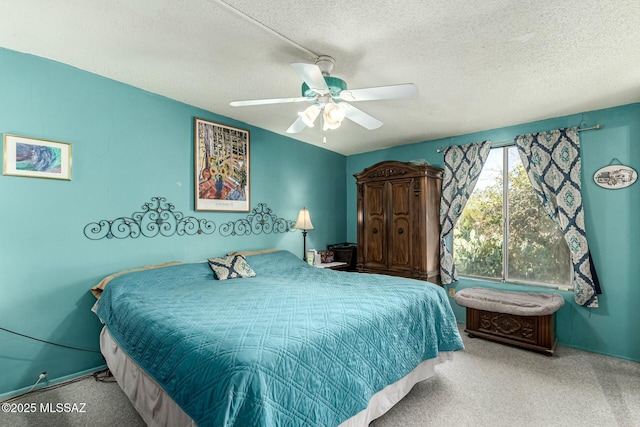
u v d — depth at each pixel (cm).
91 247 252
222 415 113
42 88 229
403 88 183
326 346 152
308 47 203
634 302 288
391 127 369
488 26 180
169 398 152
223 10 169
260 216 382
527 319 307
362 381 164
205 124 327
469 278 392
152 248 288
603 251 303
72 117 242
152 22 182
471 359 286
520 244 358
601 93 271
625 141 294
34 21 182
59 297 237
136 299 215
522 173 356
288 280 279
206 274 284
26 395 220
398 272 390
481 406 211
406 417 199
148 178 285
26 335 223
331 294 223
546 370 264
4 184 215
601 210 305
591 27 179
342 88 199
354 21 176
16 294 219
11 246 217
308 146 450
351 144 454
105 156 260
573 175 314
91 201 253
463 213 401
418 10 166
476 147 378
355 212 510
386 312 196
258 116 344
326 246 477
